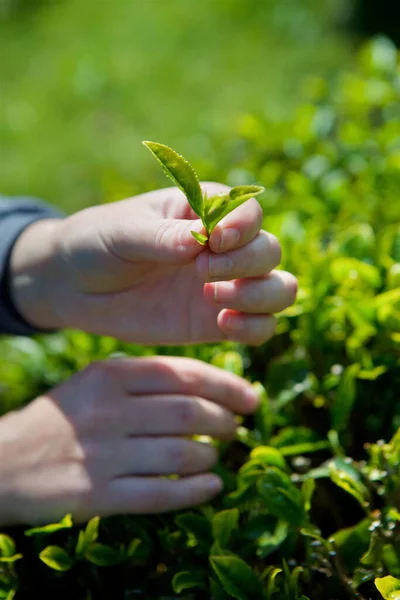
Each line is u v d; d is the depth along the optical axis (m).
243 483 0.54
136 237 0.54
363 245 0.61
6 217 0.64
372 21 1.87
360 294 0.59
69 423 0.57
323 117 0.75
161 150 0.47
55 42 2.12
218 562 0.51
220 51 1.96
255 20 2.06
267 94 1.74
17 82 1.95
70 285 0.59
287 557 0.53
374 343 0.59
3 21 2.28
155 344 0.59
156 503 0.55
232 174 0.73
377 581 0.49
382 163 0.70
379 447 0.54
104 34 2.11
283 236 0.63
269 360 0.63
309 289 0.59
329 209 0.69
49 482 0.56
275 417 0.59
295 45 1.92
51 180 1.54
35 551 0.55
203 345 0.63
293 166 0.75
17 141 1.70
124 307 0.58
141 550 0.54
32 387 0.67
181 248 0.51
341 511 0.57
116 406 0.57
